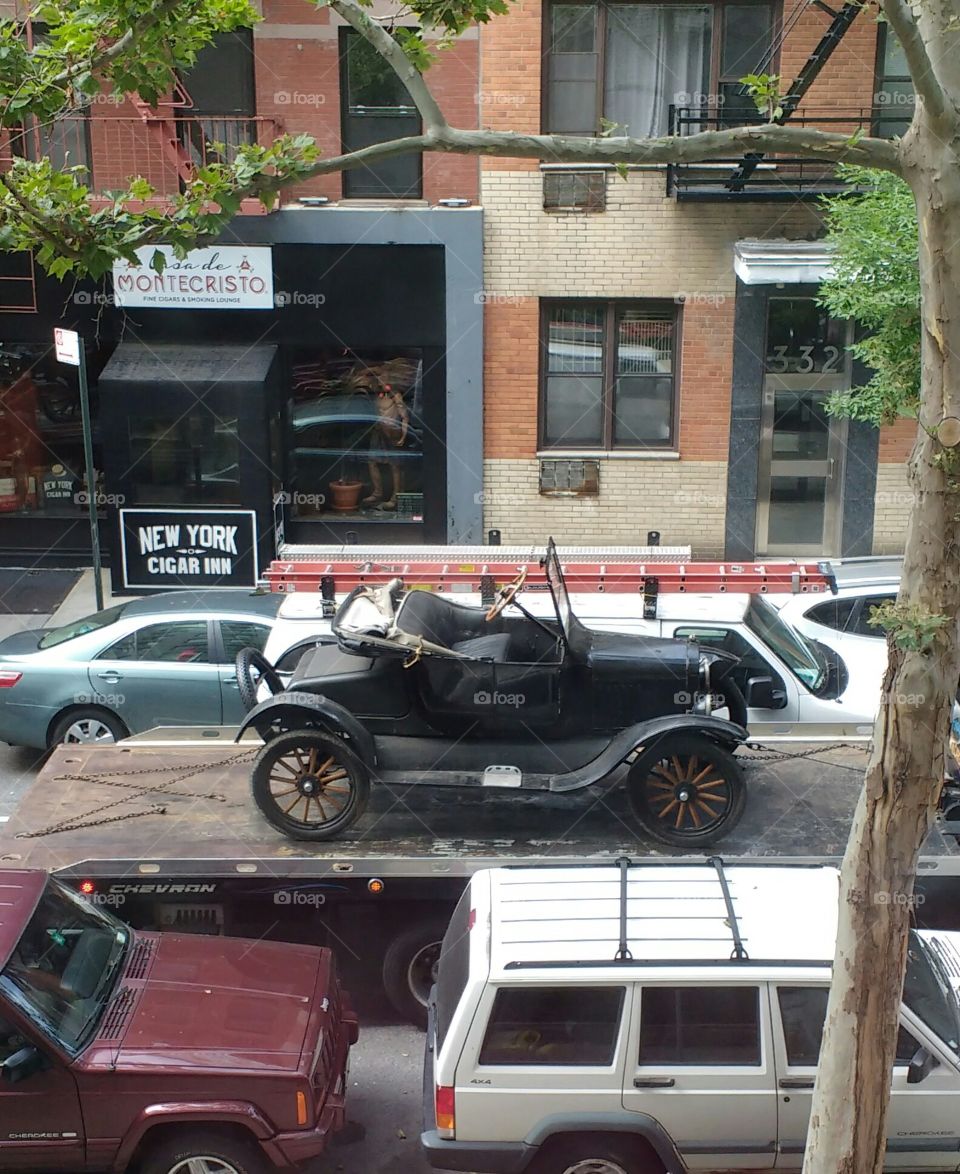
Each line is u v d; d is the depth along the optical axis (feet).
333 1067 22.76
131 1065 20.98
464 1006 20.77
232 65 53.88
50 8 26.73
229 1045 21.67
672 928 21.74
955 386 17.22
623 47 53.47
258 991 23.20
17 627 51.06
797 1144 20.77
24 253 53.98
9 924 22.68
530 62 52.70
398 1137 24.27
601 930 21.75
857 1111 18.71
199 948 24.53
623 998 20.75
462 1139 20.93
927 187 17.38
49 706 38.09
